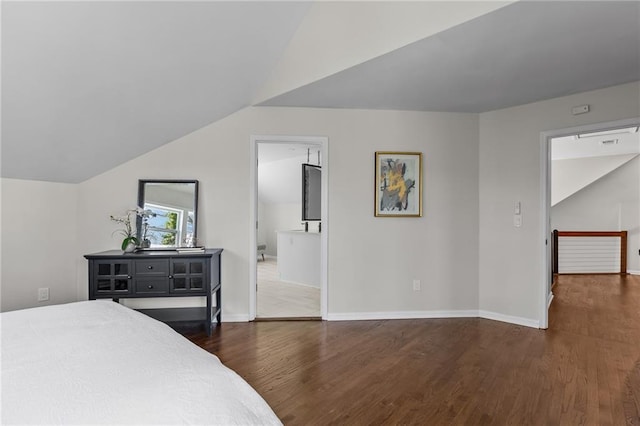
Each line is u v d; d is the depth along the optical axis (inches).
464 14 79.8
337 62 107.0
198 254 120.0
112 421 30.5
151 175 136.2
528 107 135.6
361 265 143.8
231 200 139.6
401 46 91.4
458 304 147.2
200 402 34.8
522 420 74.0
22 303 120.5
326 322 139.7
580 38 85.8
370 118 143.6
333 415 75.9
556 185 275.6
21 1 68.3
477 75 108.9
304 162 267.0
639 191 261.3
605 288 211.0
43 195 124.8
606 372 95.5
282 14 106.7
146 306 139.3
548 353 108.4
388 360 103.3
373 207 144.1
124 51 90.1
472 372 95.7
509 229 140.3
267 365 99.8
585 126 122.9
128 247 126.1
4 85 82.5
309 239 216.4
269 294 191.8
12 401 32.5
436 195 146.3
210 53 105.0
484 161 146.6
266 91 130.9
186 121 130.1
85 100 98.6
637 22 78.2
